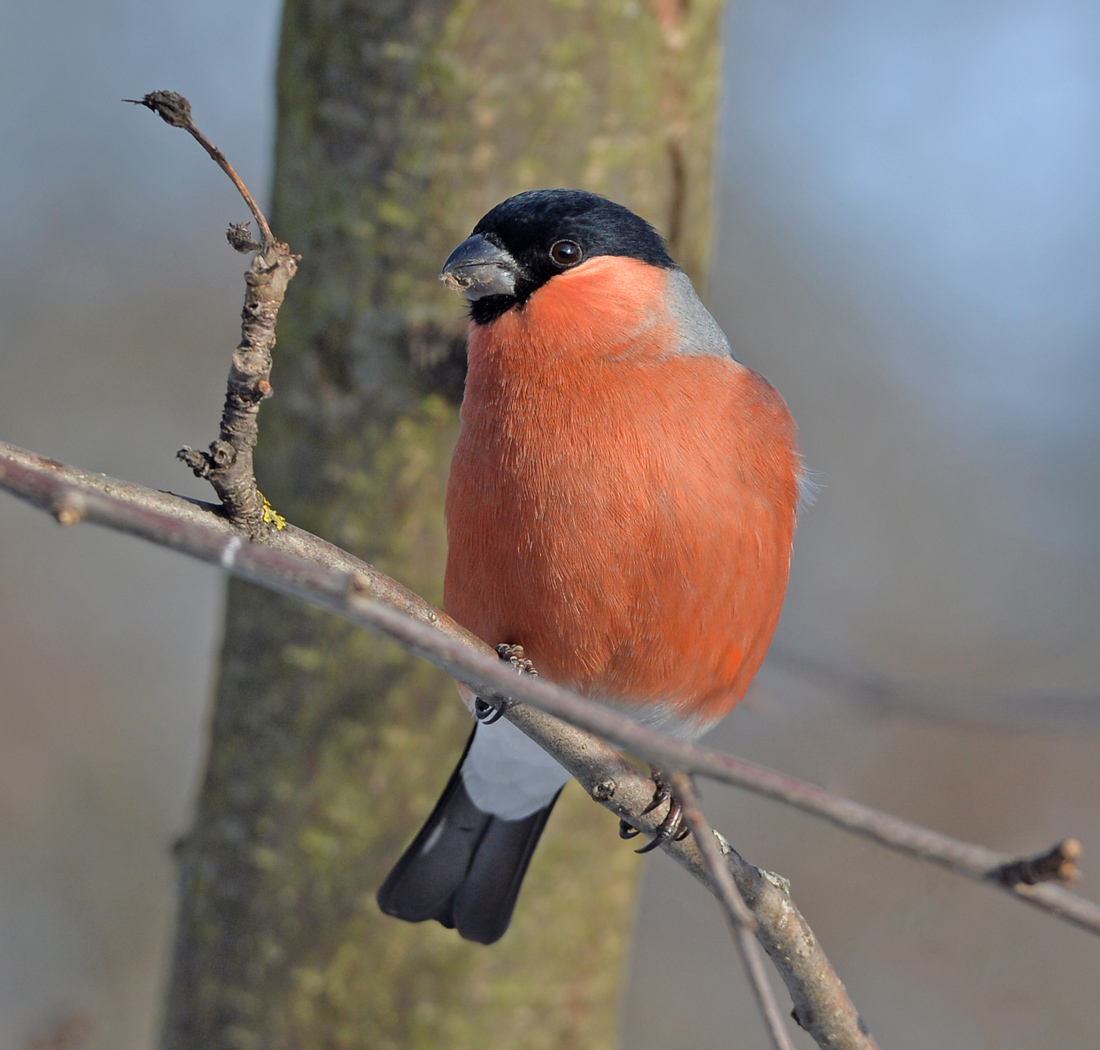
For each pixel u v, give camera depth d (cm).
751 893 648
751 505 788
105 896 1502
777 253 1906
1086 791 1525
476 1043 905
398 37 883
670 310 813
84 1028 1284
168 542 418
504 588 790
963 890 1512
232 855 905
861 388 1889
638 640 789
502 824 882
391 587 629
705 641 795
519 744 845
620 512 764
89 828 1583
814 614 1784
